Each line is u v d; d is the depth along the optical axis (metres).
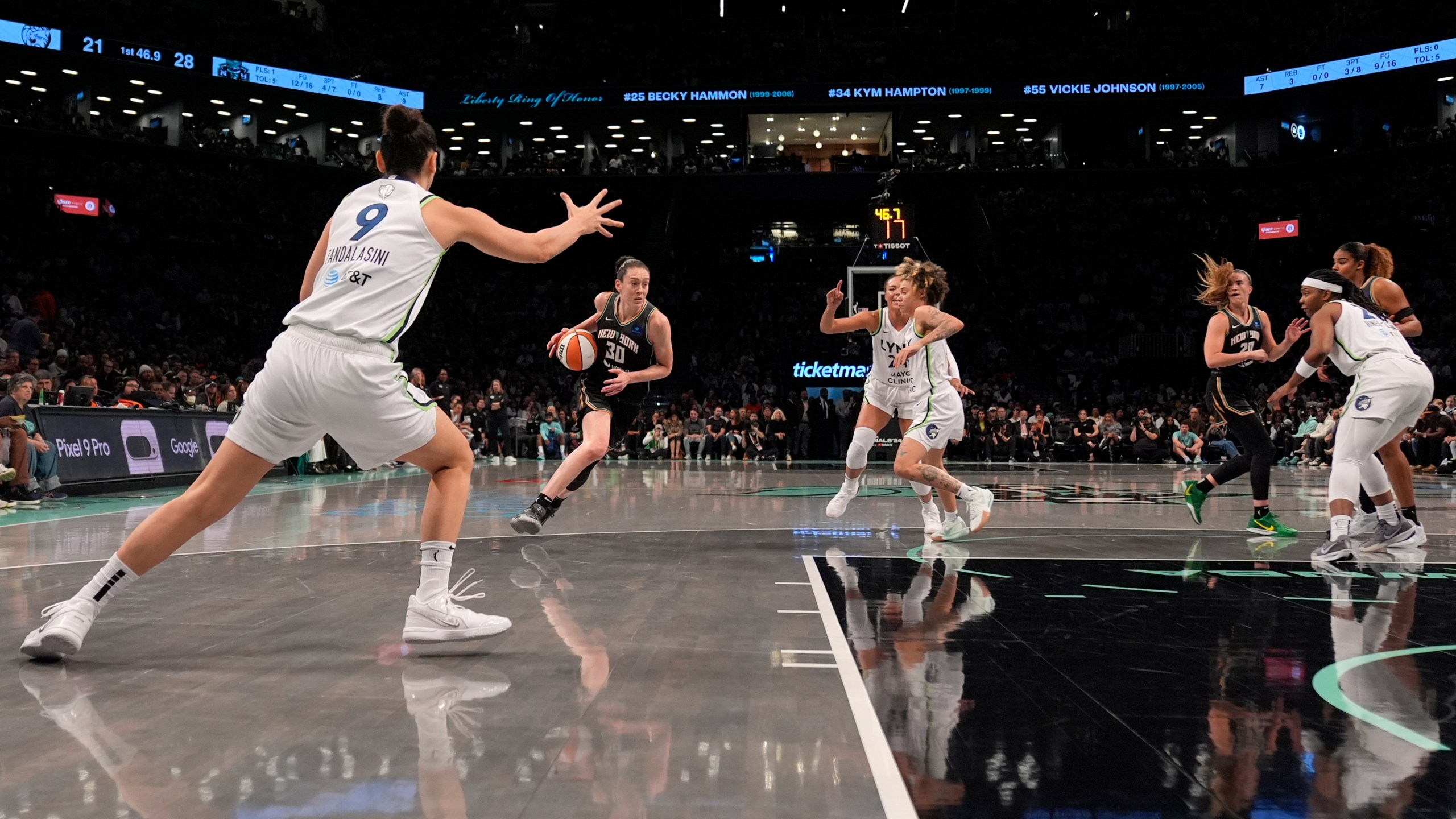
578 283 33.34
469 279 32.81
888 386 5.70
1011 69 31.64
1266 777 1.60
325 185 31.36
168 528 2.57
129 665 2.40
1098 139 32.47
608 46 33.50
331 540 5.27
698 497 9.25
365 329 2.60
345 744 1.77
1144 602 3.37
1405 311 5.51
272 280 30.62
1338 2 30.94
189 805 1.46
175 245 28.41
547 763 1.67
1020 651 2.57
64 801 1.48
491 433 21.67
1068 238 31.70
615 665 2.42
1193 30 32.59
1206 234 31.19
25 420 8.40
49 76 27.33
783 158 31.97
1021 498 9.29
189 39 28.50
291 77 28.69
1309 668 2.39
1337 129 30.56
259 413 2.59
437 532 2.72
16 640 2.70
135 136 27.61
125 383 11.56
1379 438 4.89
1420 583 3.84
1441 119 29.05
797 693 2.14
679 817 1.43
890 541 5.41
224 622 2.97
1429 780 1.59
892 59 33.12
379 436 2.68
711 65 33.12
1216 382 6.10
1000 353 28.66
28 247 25.67
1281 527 5.88
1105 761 1.68
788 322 30.94
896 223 24.53
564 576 4.01
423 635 2.66
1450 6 28.12
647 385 5.44
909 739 1.80
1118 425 21.27
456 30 33.91
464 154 34.81
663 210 33.41
